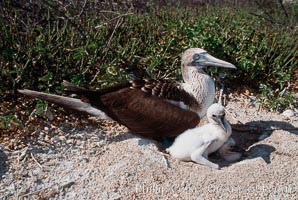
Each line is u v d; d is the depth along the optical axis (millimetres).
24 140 1672
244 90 2129
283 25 2852
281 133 1835
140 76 2086
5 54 1839
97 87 1925
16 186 1532
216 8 2928
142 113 1678
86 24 2262
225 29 2383
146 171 1601
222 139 1641
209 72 2113
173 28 2379
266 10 3275
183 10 2838
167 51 2193
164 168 1614
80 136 1722
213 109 1629
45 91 1820
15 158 1613
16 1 2209
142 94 1692
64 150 1667
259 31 2502
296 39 2529
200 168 1618
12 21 2105
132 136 1738
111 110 1693
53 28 2139
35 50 1916
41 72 1911
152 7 2799
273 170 1636
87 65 2004
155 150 1678
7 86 1847
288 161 1678
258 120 1935
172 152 1669
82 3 2455
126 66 2102
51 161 1624
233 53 2197
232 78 2143
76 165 1621
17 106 1793
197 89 1739
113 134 1747
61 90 1850
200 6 3062
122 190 1549
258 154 1700
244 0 3332
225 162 1690
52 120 1759
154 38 2301
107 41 2188
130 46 2203
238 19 2619
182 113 1696
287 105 2049
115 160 1636
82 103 1715
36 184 1547
